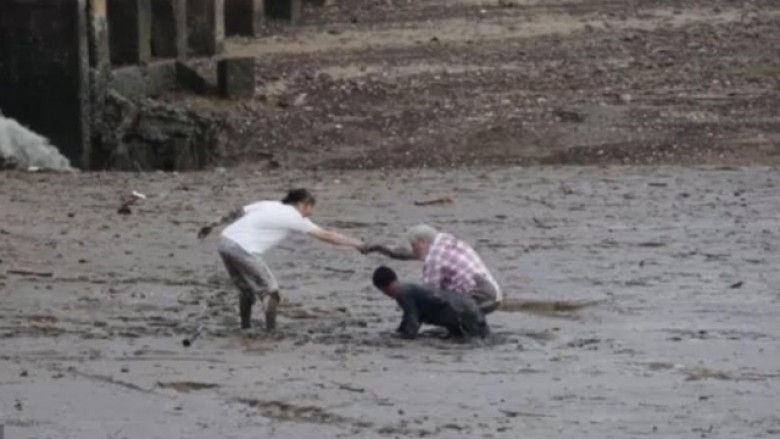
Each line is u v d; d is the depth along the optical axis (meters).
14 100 120.38
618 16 163.00
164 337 57.25
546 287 66.56
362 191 92.88
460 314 56.12
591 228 80.50
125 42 128.38
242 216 57.69
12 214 84.88
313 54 144.88
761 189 92.06
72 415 46.53
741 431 44.38
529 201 88.75
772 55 137.38
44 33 119.62
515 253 74.12
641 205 87.00
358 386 49.50
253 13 156.62
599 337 57.22
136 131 118.00
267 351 54.59
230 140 116.50
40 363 53.00
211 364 52.56
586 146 109.81
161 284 67.50
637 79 128.25
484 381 50.25
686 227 80.56
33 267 70.94
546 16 163.75
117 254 74.00
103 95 120.50
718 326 59.16
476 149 110.62
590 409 46.78
